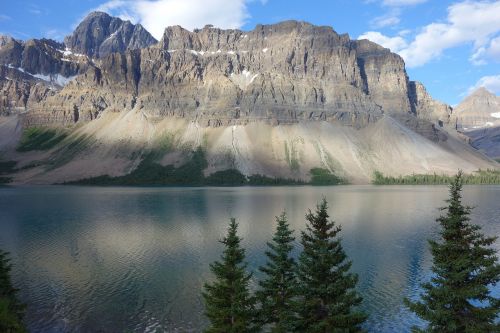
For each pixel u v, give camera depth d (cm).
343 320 3647
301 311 3841
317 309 3888
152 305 6094
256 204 18425
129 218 14050
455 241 3644
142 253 8988
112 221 13388
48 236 10856
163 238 10556
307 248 4022
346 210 15950
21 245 9806
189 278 7269
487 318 3509
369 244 9681
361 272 7506
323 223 4075
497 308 3484
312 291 3828
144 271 7675
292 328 3884
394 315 5741
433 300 3703
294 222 12900
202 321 5600
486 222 12800
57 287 6831
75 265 8075
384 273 7444
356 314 3722
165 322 5562
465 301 3553
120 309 5966
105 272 7631
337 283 3778
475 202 18700
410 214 14750
